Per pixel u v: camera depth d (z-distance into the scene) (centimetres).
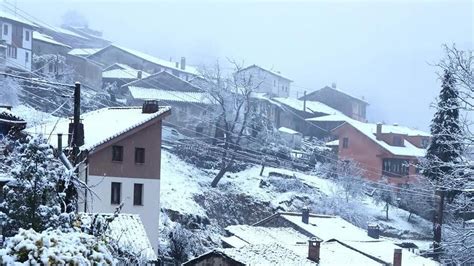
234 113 7544
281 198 6838
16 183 1562
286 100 10325
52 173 1595
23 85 6538
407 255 4797
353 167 7775
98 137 4078
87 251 1183
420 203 7200
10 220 1538
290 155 8081
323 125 9862
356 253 4603
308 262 3706
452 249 2462
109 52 10162
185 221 5600
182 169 6638
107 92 8188
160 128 4375
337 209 6862
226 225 6194
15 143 1859
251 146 7669
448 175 2412
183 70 10694
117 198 4141
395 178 8081
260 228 5181
